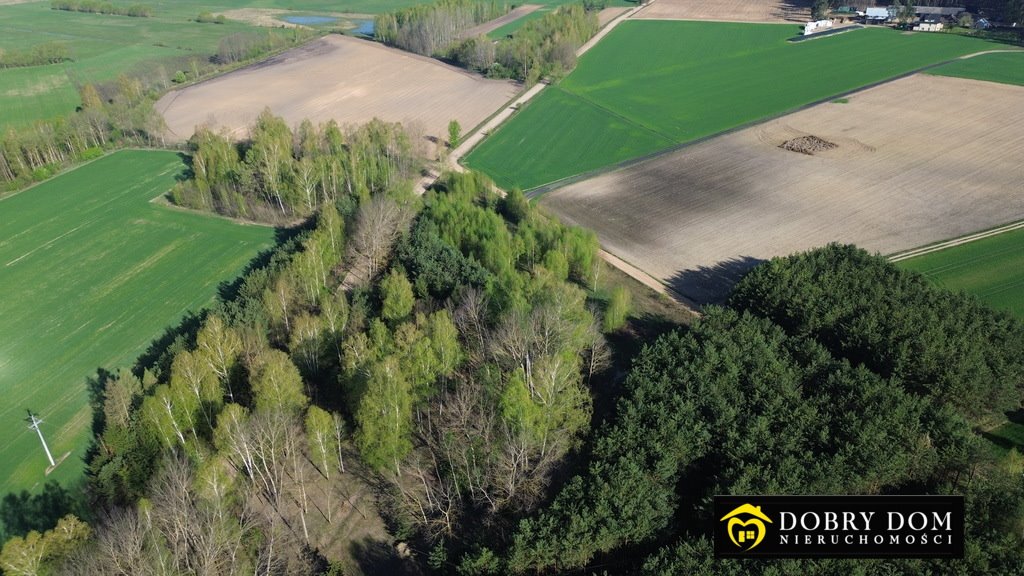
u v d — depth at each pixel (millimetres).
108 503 74125
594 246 113500
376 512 72750
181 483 63406
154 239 132375
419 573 66125
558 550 59062
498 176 162625
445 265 105312
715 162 162375
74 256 127562
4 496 77500
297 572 65062
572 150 175750
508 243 113000
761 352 79812
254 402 79812
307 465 78375
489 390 76125
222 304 102312
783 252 122375
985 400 74875
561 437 72188
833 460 62906
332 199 139250
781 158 161750
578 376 81375
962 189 140375
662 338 84562
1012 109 180750
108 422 77875
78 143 172250
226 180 143500
